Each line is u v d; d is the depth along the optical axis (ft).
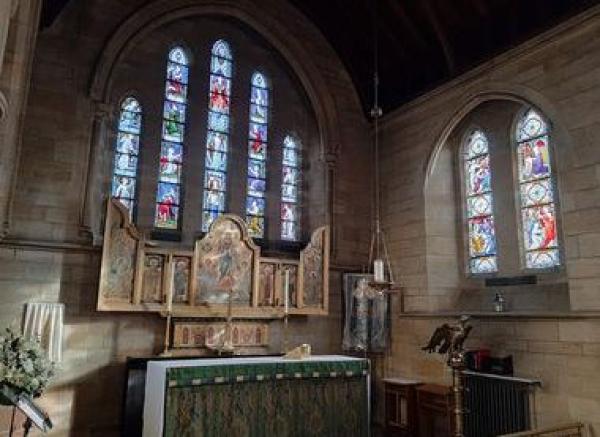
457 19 29.01
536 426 22.06
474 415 24.18
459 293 30.22
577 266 21.74
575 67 22.89
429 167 30.91
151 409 18.43
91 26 27.99
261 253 31.65
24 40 17.81
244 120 33.24
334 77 35.65
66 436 23.81
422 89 31.68
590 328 20.62
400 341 30.91
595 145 21.65
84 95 27.17
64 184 25.86
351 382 21.43
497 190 28.89
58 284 24.81
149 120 30.04
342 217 33.68
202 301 26.35
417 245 30.81
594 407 20.11
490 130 29.81
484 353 24.57
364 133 35.99
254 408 19.04
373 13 32.78
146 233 28.68
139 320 26.30
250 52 34.42
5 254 23.91
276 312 28.25
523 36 25.26
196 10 31.30
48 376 15.46
